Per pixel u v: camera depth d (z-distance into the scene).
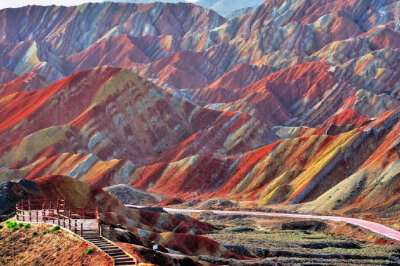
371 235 79.62
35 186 76.06
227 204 121.56
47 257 37.69
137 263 33.53
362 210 97.56
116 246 37.25
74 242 38.50
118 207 80.06
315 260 58.44
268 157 140.50
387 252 67.56
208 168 150.00
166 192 146.62
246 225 96.94
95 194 79.94
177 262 40.53
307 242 73.25
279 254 62.97
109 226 46.59
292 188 120.81
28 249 40.16
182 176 149.50
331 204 103.62
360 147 122.56
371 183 103.56
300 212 105.06
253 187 136.00
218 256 57.44
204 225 88.25
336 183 117.94
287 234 83.75
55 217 47.34
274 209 110.56
